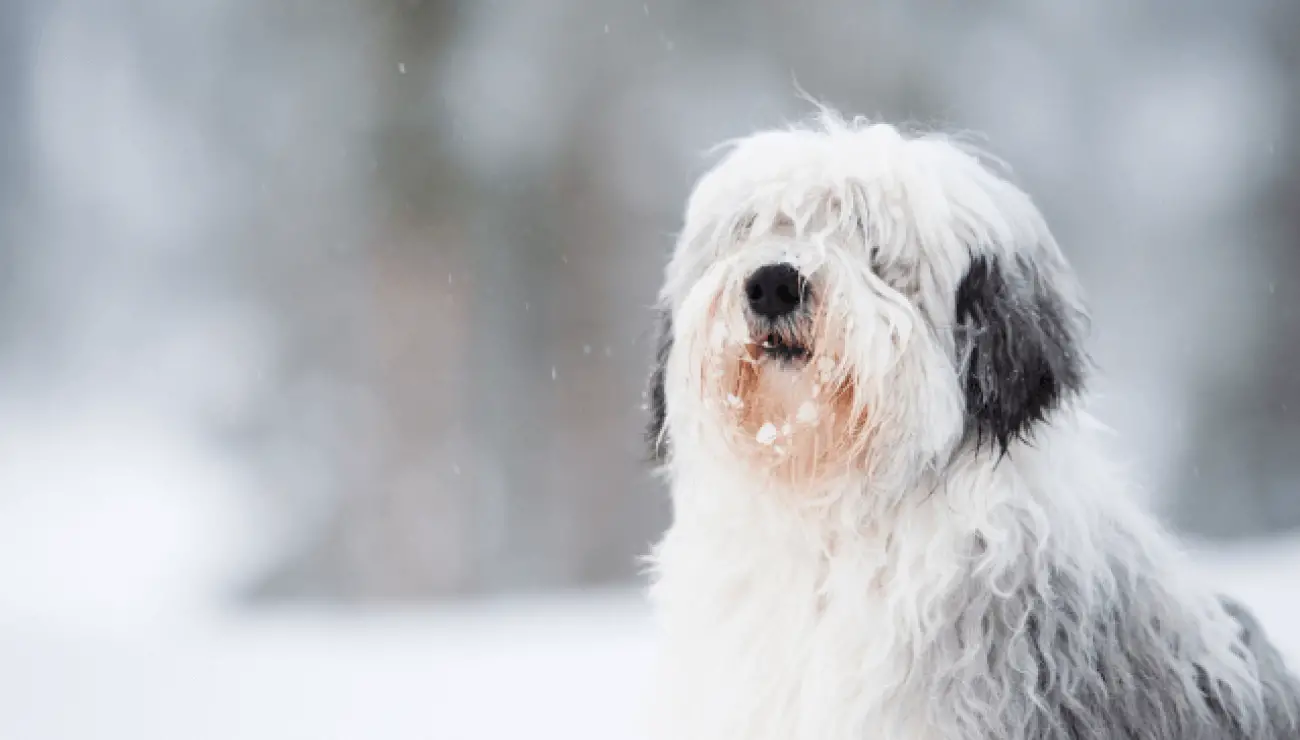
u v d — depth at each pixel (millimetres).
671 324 4379
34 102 29094
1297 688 4098
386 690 6457
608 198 22859
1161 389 23641
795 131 4535
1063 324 4078
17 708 6031
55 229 28359
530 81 23703
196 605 17125
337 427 19359
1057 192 25969
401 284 20344
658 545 4359
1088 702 3664
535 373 20438
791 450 3855
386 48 21672
